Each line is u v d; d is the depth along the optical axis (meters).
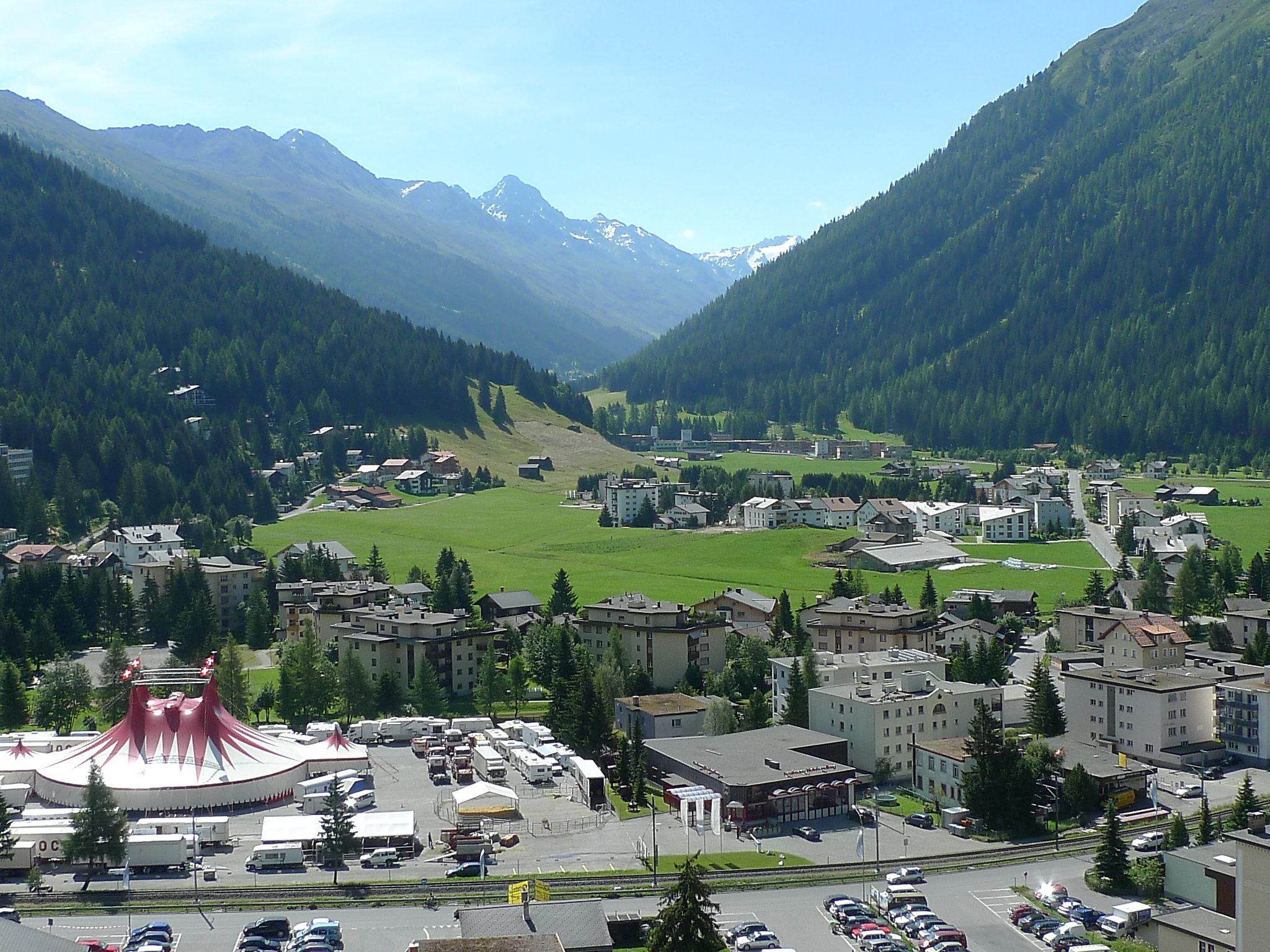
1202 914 122.25
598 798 173.62
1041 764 175.12
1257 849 105.06
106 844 146.38
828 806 171.88
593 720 196.88
